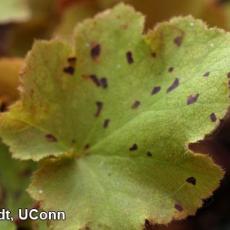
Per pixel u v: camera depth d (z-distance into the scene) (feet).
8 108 0.73
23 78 0.69
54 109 0.70
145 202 0.65
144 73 0.69
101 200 0.67
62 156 0.69
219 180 0.63
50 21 1.00
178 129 0.64
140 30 0.70
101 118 0.70
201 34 0.67
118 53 0.71
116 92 0.70
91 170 0.69
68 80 0.71
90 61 0.71
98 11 0.95
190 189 0.64
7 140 0.69
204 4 0.93
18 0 0.99
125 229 0.65
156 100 0.67
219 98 0.62
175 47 0.68
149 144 0.66
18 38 1.00
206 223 1.07
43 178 0.68
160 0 0.91
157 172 0.65
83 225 0.66
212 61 0.65
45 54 0.70
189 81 0.65
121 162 0.68
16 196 0.77
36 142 0.69
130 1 0.92
